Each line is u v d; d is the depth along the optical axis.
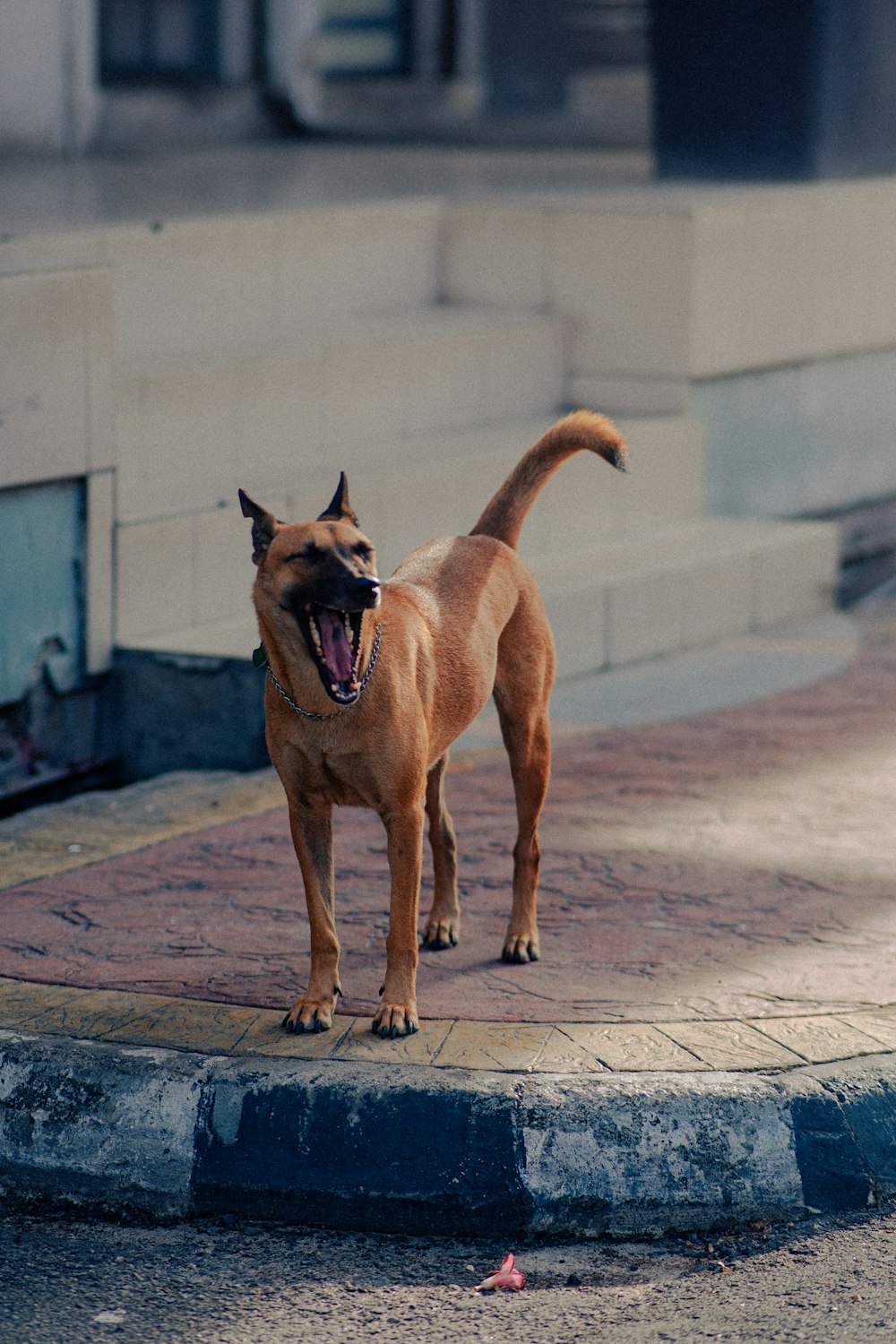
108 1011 5.54
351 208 12.16
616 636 10.35
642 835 7.47
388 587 5.69
